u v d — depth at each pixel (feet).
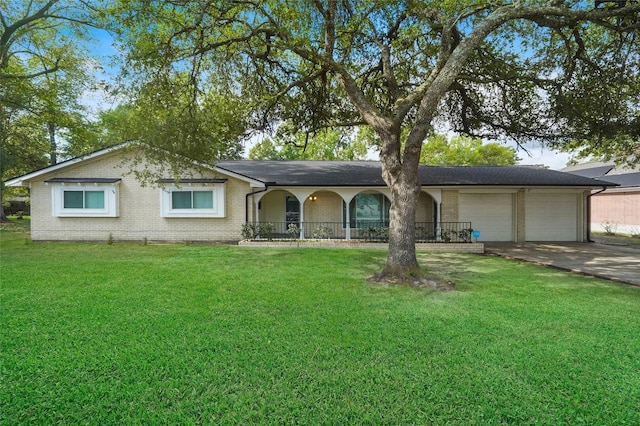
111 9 24.95
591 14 22.57
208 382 9.79
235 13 26.48
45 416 8.23
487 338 12.98
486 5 23.70
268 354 11.51
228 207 44.70
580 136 33.96
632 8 21.72
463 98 33.96
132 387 9.47
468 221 48.26
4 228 64.80
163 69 27.55
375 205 50.47
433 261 31.81
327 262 29.76
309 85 34.50
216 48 28.40
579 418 8.27
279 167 54.03
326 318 15.16
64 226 44.24
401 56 32.55
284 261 30.19
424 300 18.12
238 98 32.68
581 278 24.02
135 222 44.47
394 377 10.09
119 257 31.68
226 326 14.10
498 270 27.12
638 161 38.06
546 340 12.82
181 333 13.29
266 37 27.09
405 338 12.92
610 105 29.45
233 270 25.94
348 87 24.80
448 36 24.77
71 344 12.18
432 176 49.16
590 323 14.67
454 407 8.69
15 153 60.85
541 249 40.47
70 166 43.80
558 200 48.75
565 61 30.25
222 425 7.97
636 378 10.12
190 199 44.24
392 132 23.93
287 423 8.05
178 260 30.27
